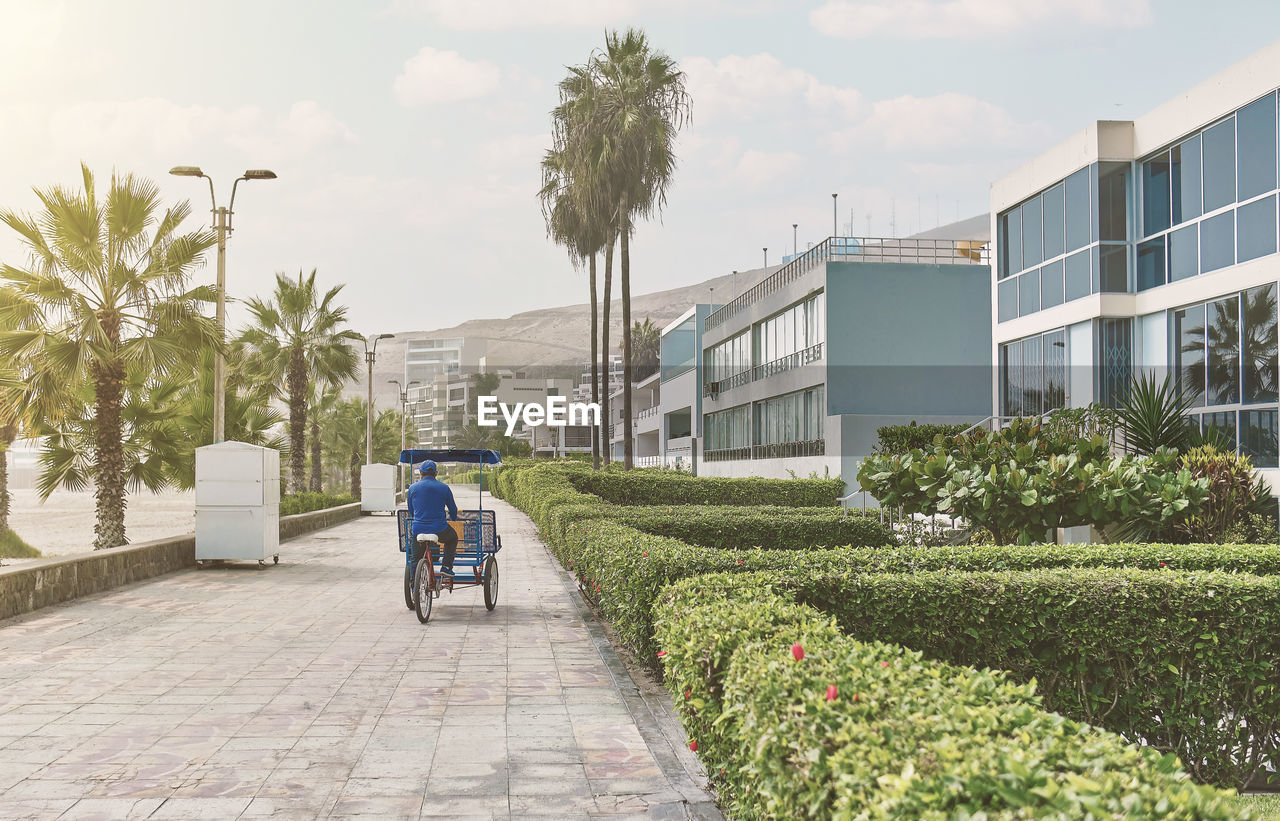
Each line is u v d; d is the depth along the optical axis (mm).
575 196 35000
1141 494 11164
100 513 18938
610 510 16047
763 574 6703
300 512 33656
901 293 31031
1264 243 14891
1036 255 21125
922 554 8453
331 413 66750
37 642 9883
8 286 17953
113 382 18953
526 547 22438
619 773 5582
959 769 2350
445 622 11359
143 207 18594
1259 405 14961
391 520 36281
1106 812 2043
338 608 12453
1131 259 18359
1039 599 6574
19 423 18703
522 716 6910
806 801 2984
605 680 8156
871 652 3920
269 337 38125
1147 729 6520
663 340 62594
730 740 4234
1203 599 6508
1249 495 13312
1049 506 11219
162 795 5152
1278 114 14570
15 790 5219
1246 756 6531
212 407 24703
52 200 17891
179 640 10039
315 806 4992
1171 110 17188
